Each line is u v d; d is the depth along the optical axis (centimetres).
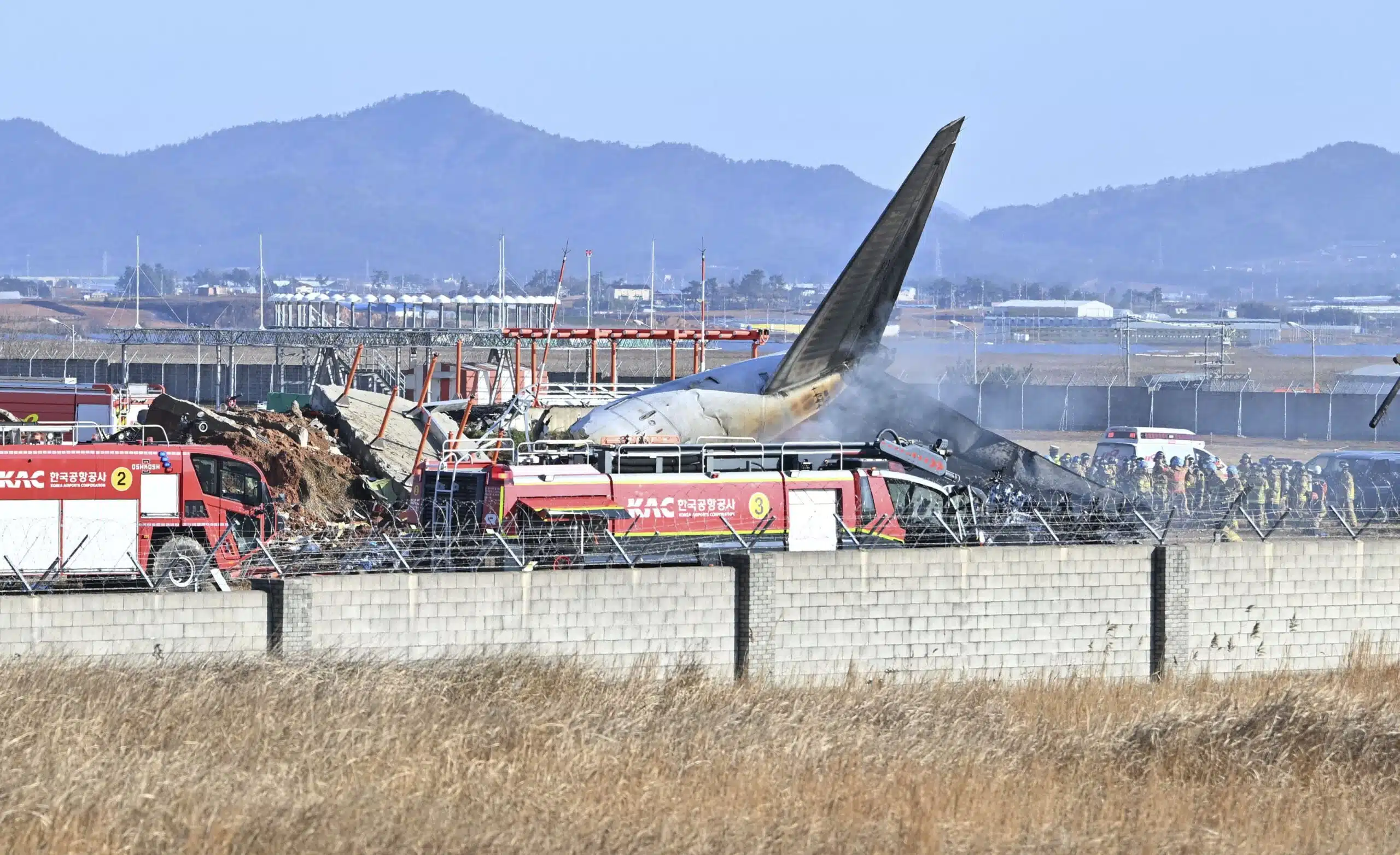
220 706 9400
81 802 7519
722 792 8444
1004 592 12494
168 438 18700
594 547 12750
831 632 12062
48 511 13175
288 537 14238
